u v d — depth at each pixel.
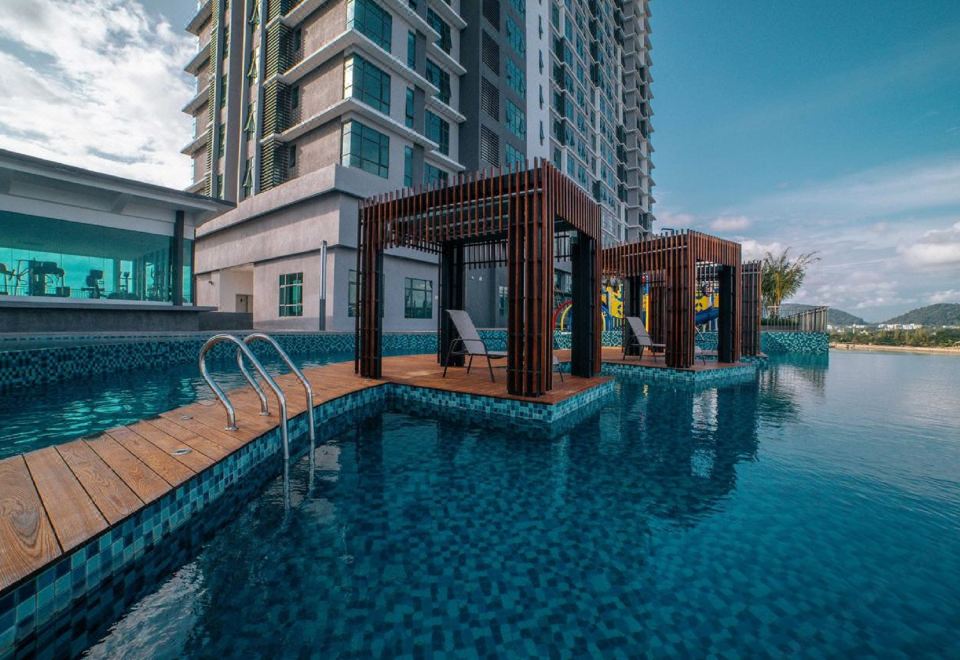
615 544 2.48
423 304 20.61
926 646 1.69
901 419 5.69
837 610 1.91
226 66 26.03
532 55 30.33
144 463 2.84
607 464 3.86
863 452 4.23
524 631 1.78
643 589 2.07
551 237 5.61
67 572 1.82
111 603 1.96
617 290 20.59
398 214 6.75
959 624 1.82
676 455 4.12
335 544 2.48
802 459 4.02
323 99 19.16
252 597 2.00
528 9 29.98
